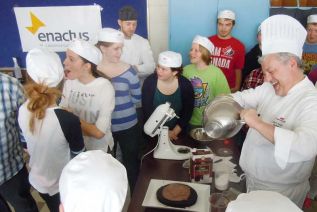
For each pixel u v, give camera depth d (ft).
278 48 3.51
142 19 10.04
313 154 3.14
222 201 3.88
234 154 5.30
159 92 6.70
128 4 9.93
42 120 4.23
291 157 3.17
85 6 10.08
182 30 9.15
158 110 5.33
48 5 10.17
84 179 2.53
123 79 6.66
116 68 6.66
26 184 5.72
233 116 3.81
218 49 8.95
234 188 4.41
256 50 8.75
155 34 10.30
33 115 4.21
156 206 3.96
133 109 7.10
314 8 8.64
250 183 4.38
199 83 7.39
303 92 3.70
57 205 4.84
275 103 4.04
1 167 5.04
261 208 2.39
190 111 6.67
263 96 4.41
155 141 5.90
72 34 10.48
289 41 3.48
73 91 5.64
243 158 4.44
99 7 10.05
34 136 4.34
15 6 10.27
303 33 3.59
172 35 9.23
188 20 9.03
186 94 6.71
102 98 5.46
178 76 6.77
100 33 6.54
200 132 6.02
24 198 5.68
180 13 8.97
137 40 9.15
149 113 6.74
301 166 3.84
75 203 2.46
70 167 2.69
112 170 2.63
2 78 4.72
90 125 5.29
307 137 3.08
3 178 5.14
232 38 8.87
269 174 4.04
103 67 6.59
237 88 9.13
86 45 5.31
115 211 2.50
